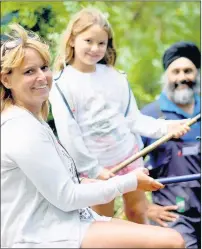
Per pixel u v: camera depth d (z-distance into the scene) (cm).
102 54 654
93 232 477
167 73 820
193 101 810
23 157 467
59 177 475
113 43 680
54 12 934
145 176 502
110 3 1170
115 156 652
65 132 631
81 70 658
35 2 924
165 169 787
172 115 801
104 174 628
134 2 1212
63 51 662
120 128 658
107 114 651
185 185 785
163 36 1235
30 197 476
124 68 1165
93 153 648
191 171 780
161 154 787
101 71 671
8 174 475
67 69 659
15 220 470
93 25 646
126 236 473
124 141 658
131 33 1209
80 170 634
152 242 469
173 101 808
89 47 646
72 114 639
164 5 1241
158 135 673
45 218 477
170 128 670
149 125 678
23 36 488
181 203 783
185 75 809
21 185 475
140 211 687
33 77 488
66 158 511
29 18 916
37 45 491
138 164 673
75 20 656
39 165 470
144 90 1138
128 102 679
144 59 1180
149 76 1153
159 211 765
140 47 1205
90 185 487
